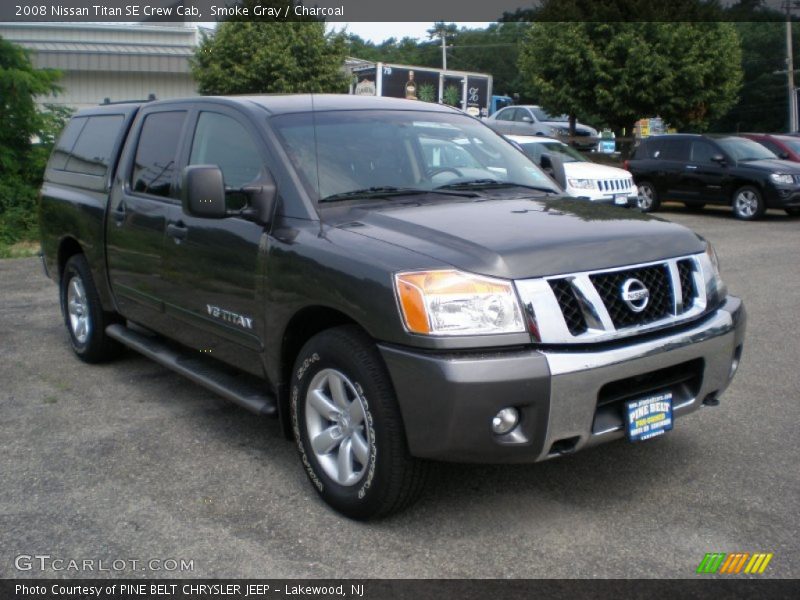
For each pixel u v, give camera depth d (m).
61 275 6.55
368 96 5.06
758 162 16.45
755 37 58.75
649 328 3.52
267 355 4.08
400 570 3.25
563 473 4.13
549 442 3.29
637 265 3.56
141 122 5.56
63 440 4.68
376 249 3.52
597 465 4.22
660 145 17.69
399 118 4.81
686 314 3.70
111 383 5.78
